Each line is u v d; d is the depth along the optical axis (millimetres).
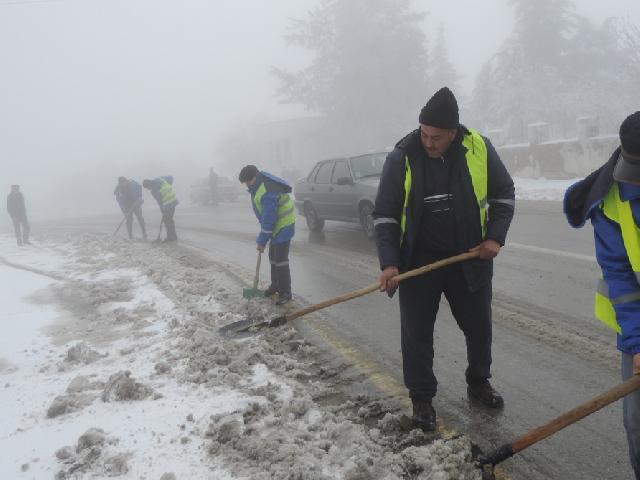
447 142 3225
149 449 3549
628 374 2385
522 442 2600
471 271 3410
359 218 10891
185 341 5438
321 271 8484
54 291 8914
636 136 2094
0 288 9703
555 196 15031
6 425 4098
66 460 3527
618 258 2273
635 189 2213
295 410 3887
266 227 6582
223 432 3615
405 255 3457
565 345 4766
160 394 4316
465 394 4074
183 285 8102
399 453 3316
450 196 3346
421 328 3533
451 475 3002
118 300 7812
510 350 4785
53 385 4781
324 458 3277
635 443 2416
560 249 8289
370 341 5312
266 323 4910
